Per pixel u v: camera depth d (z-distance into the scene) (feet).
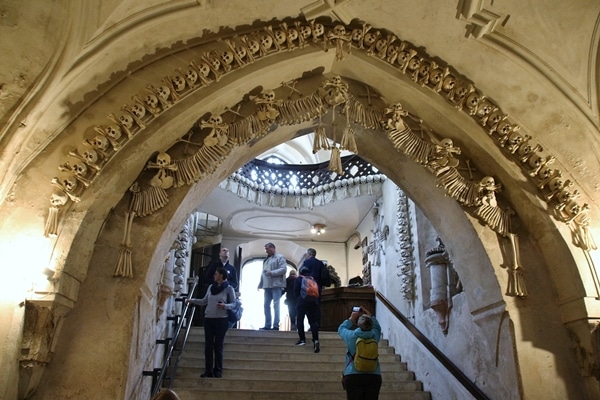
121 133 9.33
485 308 10.98
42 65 8.70
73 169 8.83
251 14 9.98
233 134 10.20
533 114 10.98
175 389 14.23
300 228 30.30
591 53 10.41
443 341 15.46
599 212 10.68
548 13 9.97
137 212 9.67
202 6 9.45
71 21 8.54
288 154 37.96
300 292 19.95
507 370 10.39
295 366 18.02
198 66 9.81
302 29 10.22
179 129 10.05
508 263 10.58
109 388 8.51
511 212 10.99
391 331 21.02
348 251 32.27
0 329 7.79
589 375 9.66
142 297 9.64
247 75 10.19
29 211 8.68
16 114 8.61
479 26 10.07
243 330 21.49
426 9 10.06
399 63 10.66
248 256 34.06
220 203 26.81
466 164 11.35
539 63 10.49
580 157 10.96
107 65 9.42
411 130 11.18
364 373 12.09
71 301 8.79
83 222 8.97
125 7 8.86
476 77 10.91
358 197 25.91
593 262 10.14
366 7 10.17
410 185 12.80
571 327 10.10
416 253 18.65
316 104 10.63
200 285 25.58
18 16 8.37
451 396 14.28
